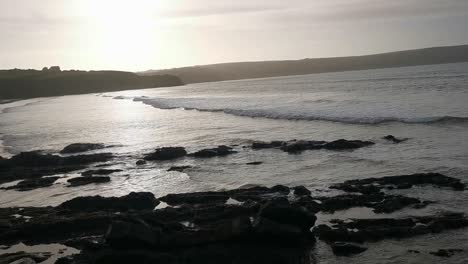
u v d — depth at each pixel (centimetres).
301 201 2192
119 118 6862
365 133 3947
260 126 4938
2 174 3300
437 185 2336
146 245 1697
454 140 3319
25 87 17125
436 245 1678
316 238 1797
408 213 2000
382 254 1645
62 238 1948
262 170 2980
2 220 2148
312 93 9100
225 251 1684
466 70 13438
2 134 5678
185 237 1730
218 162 3331
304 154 3347
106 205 2295
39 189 2856
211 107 7569
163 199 2400
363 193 2294
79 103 11119
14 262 1730
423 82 9319
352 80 13438
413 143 3369
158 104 8975
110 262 1650
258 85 16500
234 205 2139
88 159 3616
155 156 3578
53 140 4938
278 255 1664
